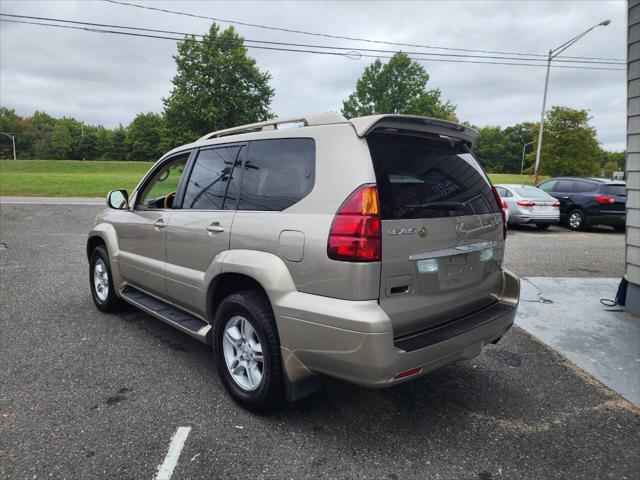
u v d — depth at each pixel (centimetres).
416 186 257
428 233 253
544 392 329
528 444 265
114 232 454
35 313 485
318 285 239
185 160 376
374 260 226
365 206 227
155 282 388
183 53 5003
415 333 254
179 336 424
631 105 481
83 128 12888
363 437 267
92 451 247
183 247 345
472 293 293
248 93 5191
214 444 256
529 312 507
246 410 293
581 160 4112
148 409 293
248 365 290
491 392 328
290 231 254
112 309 481
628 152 491
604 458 253
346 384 336
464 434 273
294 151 273
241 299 283
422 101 5572
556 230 1314
